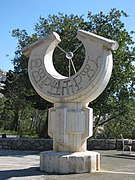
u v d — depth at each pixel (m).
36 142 21.31
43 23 23.86
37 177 10.37
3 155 17.98
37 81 12.05
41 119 40.38
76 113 11.42
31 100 23.33
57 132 11.50
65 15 23.17
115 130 27.81
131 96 23.94
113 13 22.88
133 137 25.41
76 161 11.06
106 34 22.48
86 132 11.45
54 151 11.68
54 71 12.29
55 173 11.06
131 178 10.37
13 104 37.94
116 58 22.11
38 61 12.14
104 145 21.94
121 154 18.64
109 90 22.34
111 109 23.41
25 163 14.38
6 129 49.62
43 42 12.16
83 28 22.27
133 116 25.56
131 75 23.06
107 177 10.45
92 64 11.20
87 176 10.55
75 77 11.44
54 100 11.76
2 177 10.40
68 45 21.39
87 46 11.38
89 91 11.21
